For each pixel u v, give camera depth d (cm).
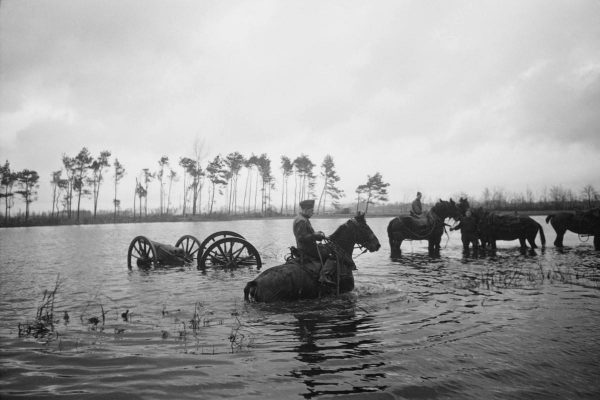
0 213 9069
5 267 1540
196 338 585
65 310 792
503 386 407
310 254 847
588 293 850
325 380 427
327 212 10694
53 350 540
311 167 10550
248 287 820
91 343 570
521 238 1862
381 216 8500
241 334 600
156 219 8538
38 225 8031
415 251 1920
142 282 1125
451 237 2903
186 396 393
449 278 1079
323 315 701
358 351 517
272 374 446
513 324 625
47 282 1152
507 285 955
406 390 400
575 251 1719
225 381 429
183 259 1585
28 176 8688
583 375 430
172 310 771
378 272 1205
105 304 842
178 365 478
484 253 1730
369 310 731
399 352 510
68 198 9438
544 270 1170
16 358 509
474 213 1869
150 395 396
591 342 534
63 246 2656
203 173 9450
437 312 711
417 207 1869
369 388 406
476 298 820
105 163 9150
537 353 497
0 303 870
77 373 457
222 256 1420
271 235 3306
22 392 407
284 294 796
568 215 1916
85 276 1269
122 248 2458
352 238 911
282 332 607
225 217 8738
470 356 491
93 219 8906
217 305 801
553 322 632
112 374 453
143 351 531
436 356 493
